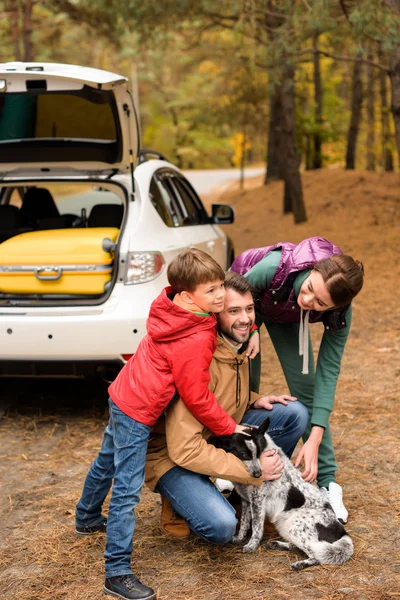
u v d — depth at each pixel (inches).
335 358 124.1
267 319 131.0
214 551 117.6
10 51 1045.8
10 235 212.8
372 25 290.2
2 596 106.7
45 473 150.6
